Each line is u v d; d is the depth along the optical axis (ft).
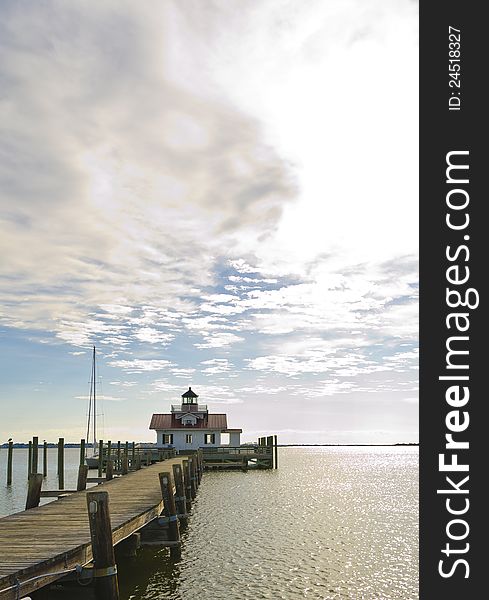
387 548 70.95
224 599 49.83
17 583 32.83
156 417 229.45
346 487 152.97
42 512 55.26
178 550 62.08
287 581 55.67
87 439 278.67
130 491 75.15
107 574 39.27
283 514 97.45
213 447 215.92
